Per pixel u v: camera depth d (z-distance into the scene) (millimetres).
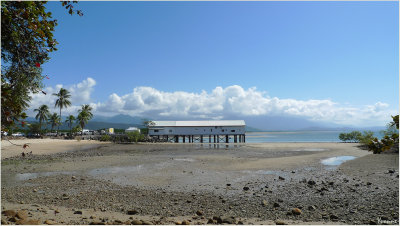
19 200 10031
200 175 16234
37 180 14578
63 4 4531
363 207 8969
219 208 9266
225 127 69375
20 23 4172
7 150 33406
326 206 9328
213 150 39094
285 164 20906
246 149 40875
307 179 14523
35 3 4375
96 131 96875
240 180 14555
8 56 4348
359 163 19453
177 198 10719
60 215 7668
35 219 6773
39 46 4539
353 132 59344
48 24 4445
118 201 10172
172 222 7328
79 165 21000
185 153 33469
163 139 68688
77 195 11117
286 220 7832
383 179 13367
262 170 18062
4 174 16766
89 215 7957
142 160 24531
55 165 21016
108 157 27500
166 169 18766
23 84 4230
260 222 7555
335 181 13672
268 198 10633
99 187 12828
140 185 13336
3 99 3799
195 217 8047
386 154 22875
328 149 38000
